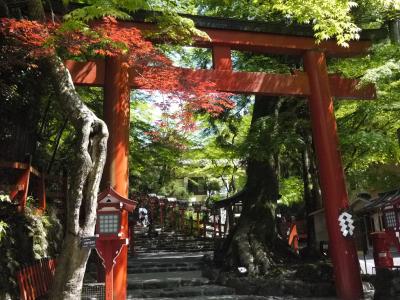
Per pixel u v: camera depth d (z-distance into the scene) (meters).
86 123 6.42
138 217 26.02
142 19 9.05
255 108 13.01
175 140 11.36
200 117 14.04
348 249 9.52
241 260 10.88
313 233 12.30
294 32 10.23
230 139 16.78
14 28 7.12
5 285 6.73
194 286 10.76
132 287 10.52
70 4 8.59
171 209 26.53
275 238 11.56
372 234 8.79
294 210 24.47
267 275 10.47
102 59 9.00
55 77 7.00
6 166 7.86
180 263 14.02
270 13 11.36
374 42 10.60
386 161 15.92
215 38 9.75
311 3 8.23
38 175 9.48
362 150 12.29
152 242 20.94
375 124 12.12
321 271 10.34
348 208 9.70
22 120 9.83
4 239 7.15
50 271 8.53
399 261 14.12
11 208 7.86
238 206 22.53
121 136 8.59
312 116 10.30
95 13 6.78
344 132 11.45
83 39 7.04
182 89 8.05
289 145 11.22
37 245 8.49
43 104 11.47
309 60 10.39
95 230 6.77
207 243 20.59
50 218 10.09
